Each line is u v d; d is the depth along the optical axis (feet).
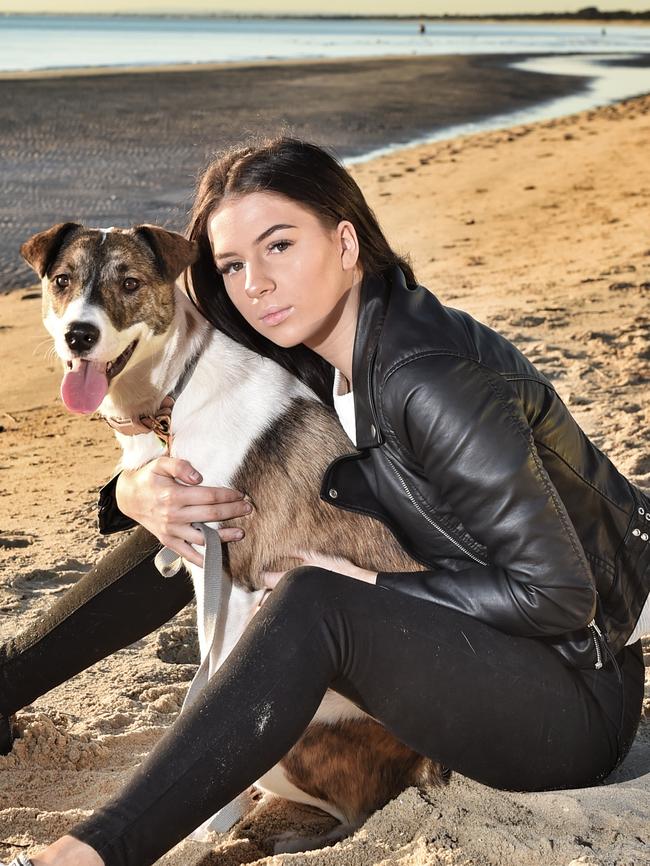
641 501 8.97
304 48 244.42
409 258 9.12
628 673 8.82
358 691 7.77
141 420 10.12
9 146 66.64
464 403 7.70
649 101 100.12
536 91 118.93
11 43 247.70
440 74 142.92
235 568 9.70
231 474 9.66
